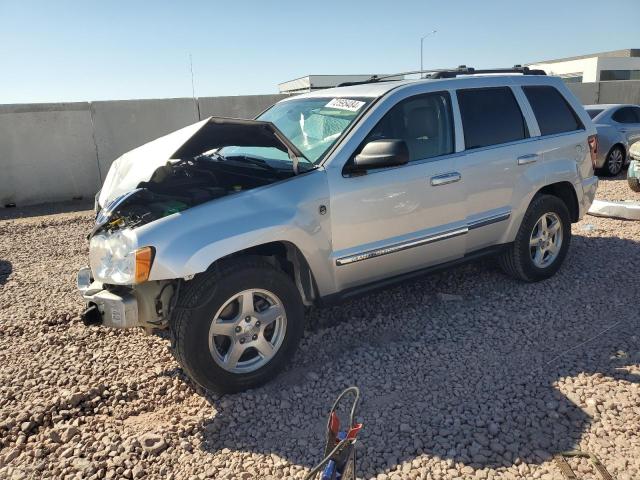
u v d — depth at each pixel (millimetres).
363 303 4980
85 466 2945
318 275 3893
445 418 3250
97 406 3549
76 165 12336
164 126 12836
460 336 4285
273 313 3660
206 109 13094
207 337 3404
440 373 3760
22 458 3053
